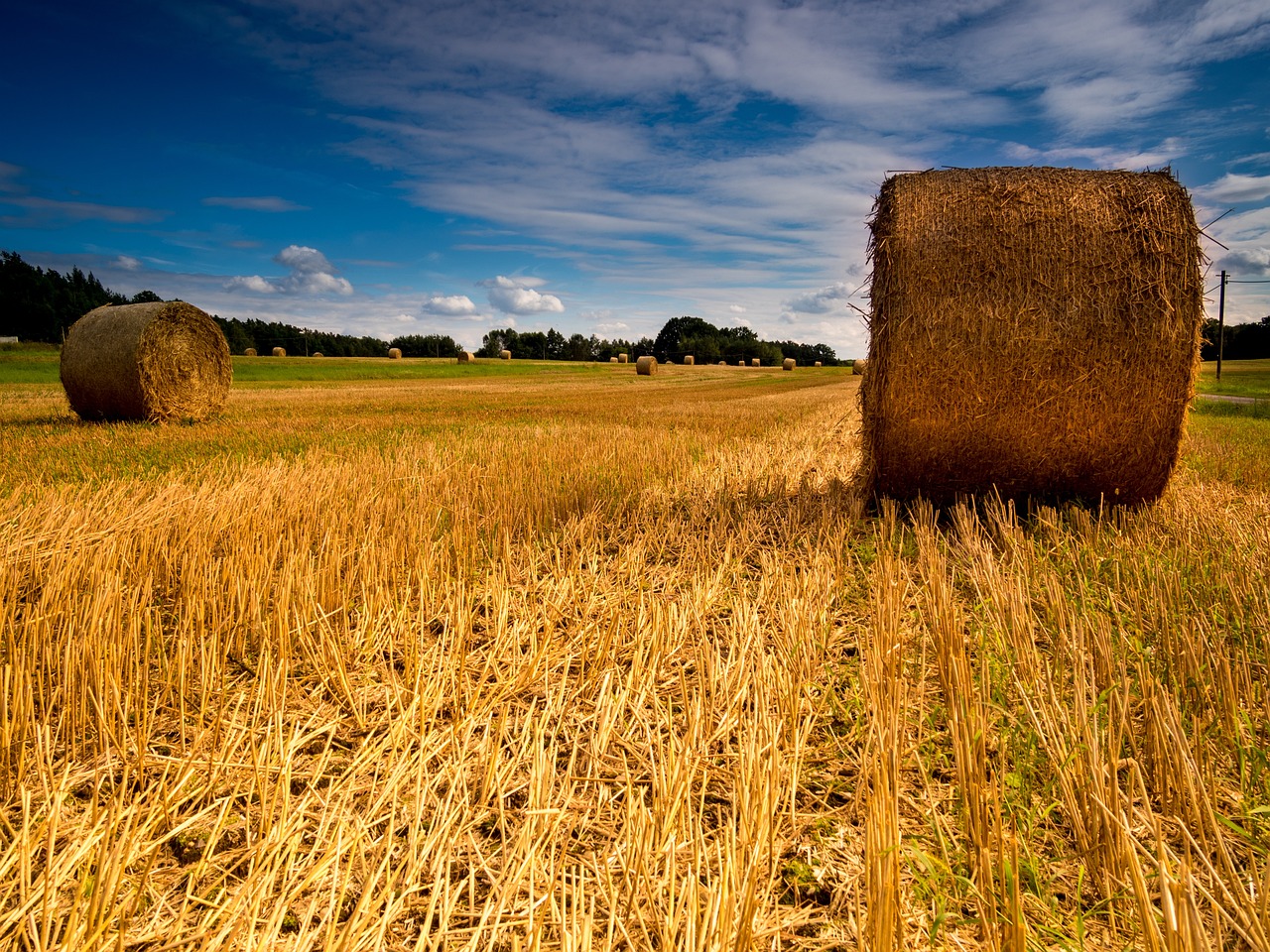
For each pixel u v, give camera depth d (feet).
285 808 8.09
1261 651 12.11
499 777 9.00
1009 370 20.45
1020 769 9.09
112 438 38.99
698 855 7.47
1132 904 7.17
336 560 15.76
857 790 8.64
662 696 11.51
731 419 55.72
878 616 13.33
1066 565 16.87
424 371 171.53
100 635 11.74
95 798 8.30
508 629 13.91
